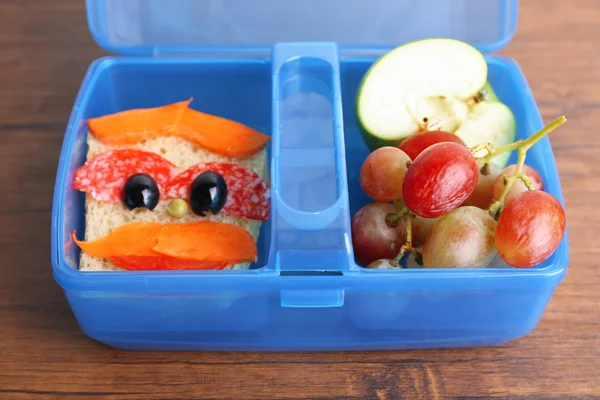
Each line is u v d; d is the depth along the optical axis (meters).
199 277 0.34
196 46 0.43
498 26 0.43
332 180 0.37
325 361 0.37
